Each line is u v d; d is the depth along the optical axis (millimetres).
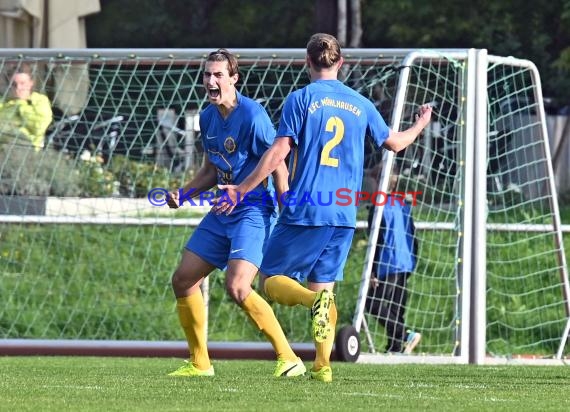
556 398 21609
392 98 38938
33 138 43375
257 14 76062
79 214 43469
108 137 45625
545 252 42656
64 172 44594
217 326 42031
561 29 69062
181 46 77125
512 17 68625
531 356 37344
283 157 23156
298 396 21125
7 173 43531
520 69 39562
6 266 43688
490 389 23484
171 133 43812
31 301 42938
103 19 77500
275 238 23719
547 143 38062
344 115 23469
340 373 28438
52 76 44469
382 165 34719
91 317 42625
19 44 47219
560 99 69250
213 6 77062
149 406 19266
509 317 44625
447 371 29750
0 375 26922
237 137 24344
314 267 23984
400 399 20812
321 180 23359
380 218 34625
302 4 75125
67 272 43875
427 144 40344
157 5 77250
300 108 23250
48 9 46344
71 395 21266
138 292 43594
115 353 36656
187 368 26031
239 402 19953
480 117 35688
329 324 23547
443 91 41500
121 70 44688
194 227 45375
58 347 36781
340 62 23938
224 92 24219
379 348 39344
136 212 45125
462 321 35219
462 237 35406
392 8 69000
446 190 44062
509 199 50281
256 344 35906
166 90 45906
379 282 36500
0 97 44031
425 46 70500
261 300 25047
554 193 37906
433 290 43469
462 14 68812
